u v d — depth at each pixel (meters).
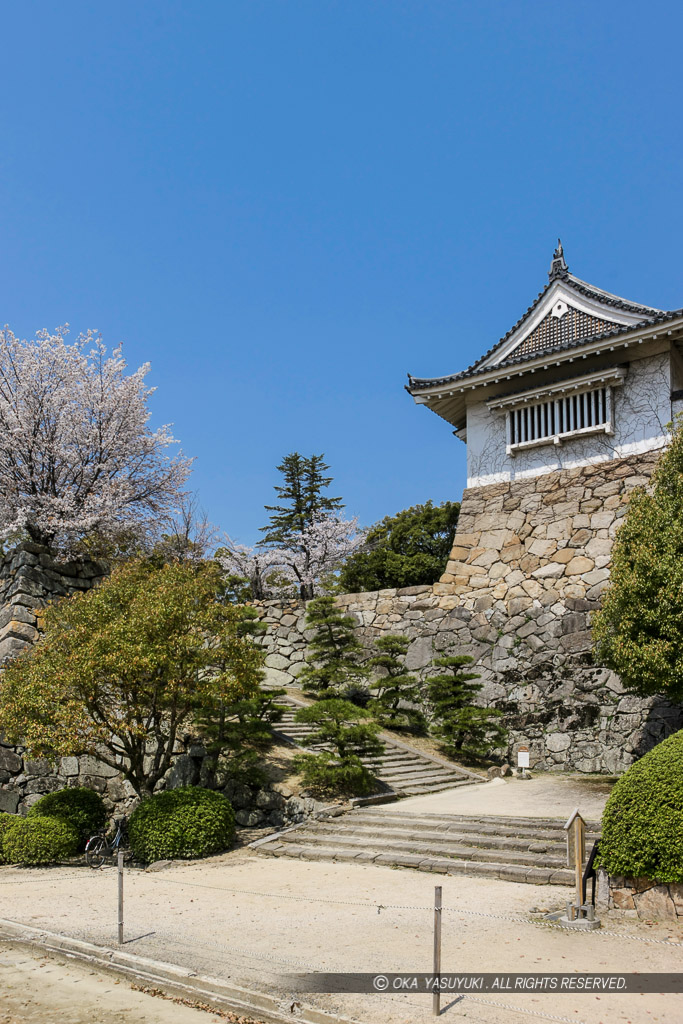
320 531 34.81
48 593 17.92
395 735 19.28
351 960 7.05
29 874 12.32
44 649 13.88
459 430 23.70
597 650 15.67
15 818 13.77
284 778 15.04
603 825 8.42
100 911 9.37
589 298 20.11
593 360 19.67
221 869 11.66
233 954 7.34
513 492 21.06
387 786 15.53
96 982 7.12
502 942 7.41
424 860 11.09
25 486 22.59
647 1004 5.86
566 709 18.36
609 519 19.08
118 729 13.61
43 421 22.75
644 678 13.66
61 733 12.98
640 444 19.06
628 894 8.21
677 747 8.32
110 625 13.57
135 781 14.31
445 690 18.72
